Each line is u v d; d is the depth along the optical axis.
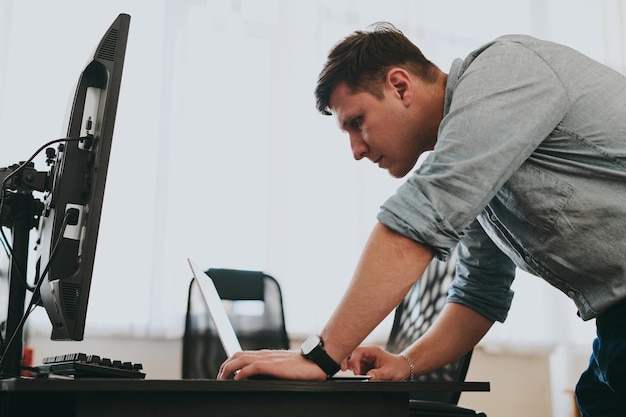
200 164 3.26
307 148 3.45
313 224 3.39
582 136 1.21
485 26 3.97
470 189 1.12
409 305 2.37
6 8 3.07
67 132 1.20
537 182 1.23
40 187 1.28
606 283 1.24
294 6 3.55
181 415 0.89
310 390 0.93
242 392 0.93
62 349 2.93
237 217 3.28
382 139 1.34
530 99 1.17
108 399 0.86
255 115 3.39
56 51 3.11
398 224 1.13
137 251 3.10
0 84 3.01
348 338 1.09
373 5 3.70
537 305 3.71
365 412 1.00
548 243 1.27
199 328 2.63
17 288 1.28
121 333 3.02
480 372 3.57
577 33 4.18
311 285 3.33
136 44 3.25
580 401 1.51
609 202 1.19
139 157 3.17
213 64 3.36
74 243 1.13
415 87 1.33
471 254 1.57
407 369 1.43
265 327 2.65
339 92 1.35
